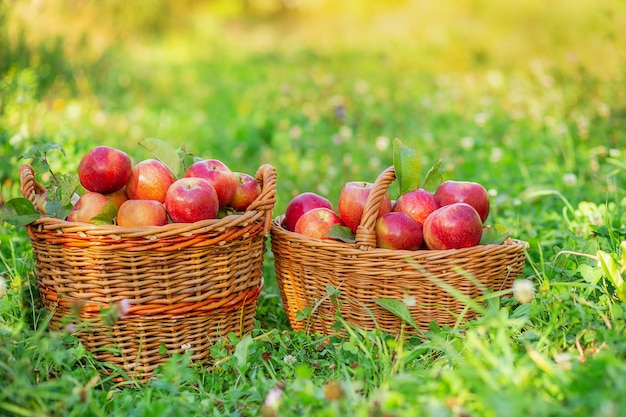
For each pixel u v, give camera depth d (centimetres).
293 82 510
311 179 274
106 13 450
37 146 177
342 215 184
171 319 171
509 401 140
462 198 185
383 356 165
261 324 191
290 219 189
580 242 192
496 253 176
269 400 152
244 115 390
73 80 355
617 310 164
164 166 178
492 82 398
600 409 138
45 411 151
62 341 168
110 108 355
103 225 164
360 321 178
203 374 171
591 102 320
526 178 252
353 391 153
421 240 180
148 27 754
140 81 494
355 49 671
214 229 168
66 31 377
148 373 172
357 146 313
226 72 604
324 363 170
